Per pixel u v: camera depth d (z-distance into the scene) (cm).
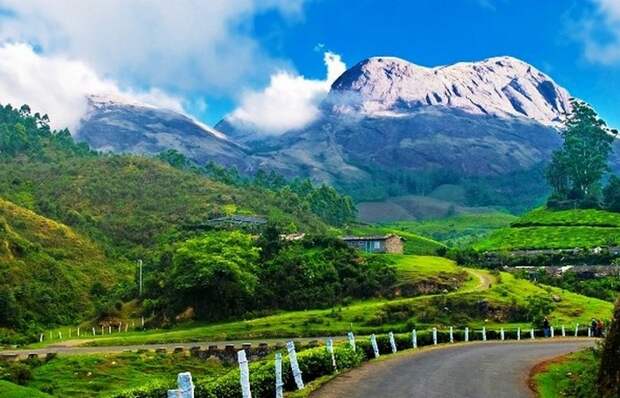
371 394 2305
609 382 2108
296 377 2331
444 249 12838
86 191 17512
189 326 8100
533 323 7031
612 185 15775
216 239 8944
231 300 8375
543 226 14275
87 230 14512
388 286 8794
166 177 19500
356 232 18188
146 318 8669
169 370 5347
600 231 13175
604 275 10531
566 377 2872
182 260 8650
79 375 5031
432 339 4662
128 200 17288
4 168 19612
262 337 6844
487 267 11294
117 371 5212
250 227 13525
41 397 2408
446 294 8188
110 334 8112
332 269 8988
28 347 6881
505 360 3528
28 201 15875
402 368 3066
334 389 2375
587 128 17025
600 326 5969
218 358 5716
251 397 1941
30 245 11362
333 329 7000
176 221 15538
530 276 10369
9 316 8862
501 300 7875
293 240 10181
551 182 17338
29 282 10344
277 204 18400
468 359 3541
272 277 8831
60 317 9756
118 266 12838
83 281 11462
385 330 6894
